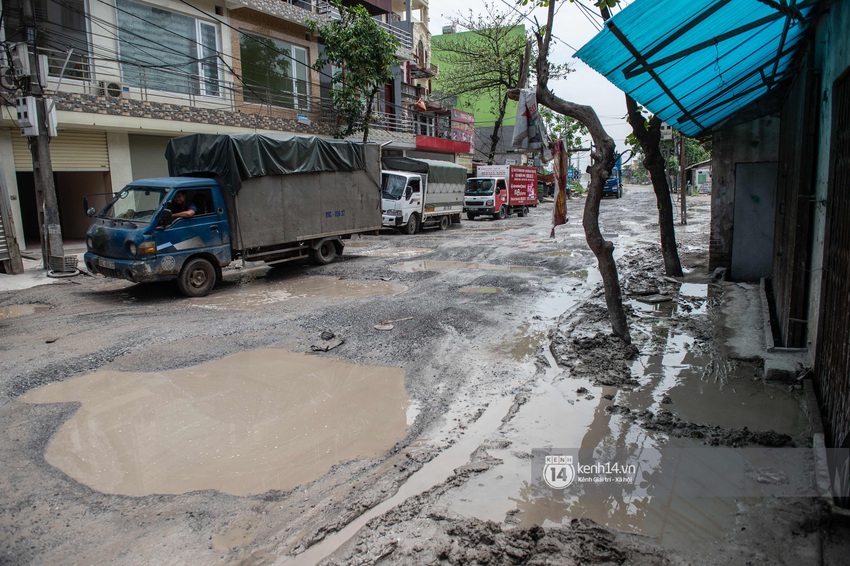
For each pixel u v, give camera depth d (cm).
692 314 829
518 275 1165
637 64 550
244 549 318
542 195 4803
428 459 418
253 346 684
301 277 1180
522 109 739
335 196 1314
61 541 326
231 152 1032
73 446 442
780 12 486
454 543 313
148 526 340
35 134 1149
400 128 2834
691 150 5778
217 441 452
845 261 382
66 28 1462
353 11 2130
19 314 862
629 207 3456
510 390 555
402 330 745
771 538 312
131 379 580
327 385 569
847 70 389
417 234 2114
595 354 649
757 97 954
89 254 992
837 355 396
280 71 2155
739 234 1063
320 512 352
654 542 312
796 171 593
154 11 1670
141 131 1597
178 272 964
